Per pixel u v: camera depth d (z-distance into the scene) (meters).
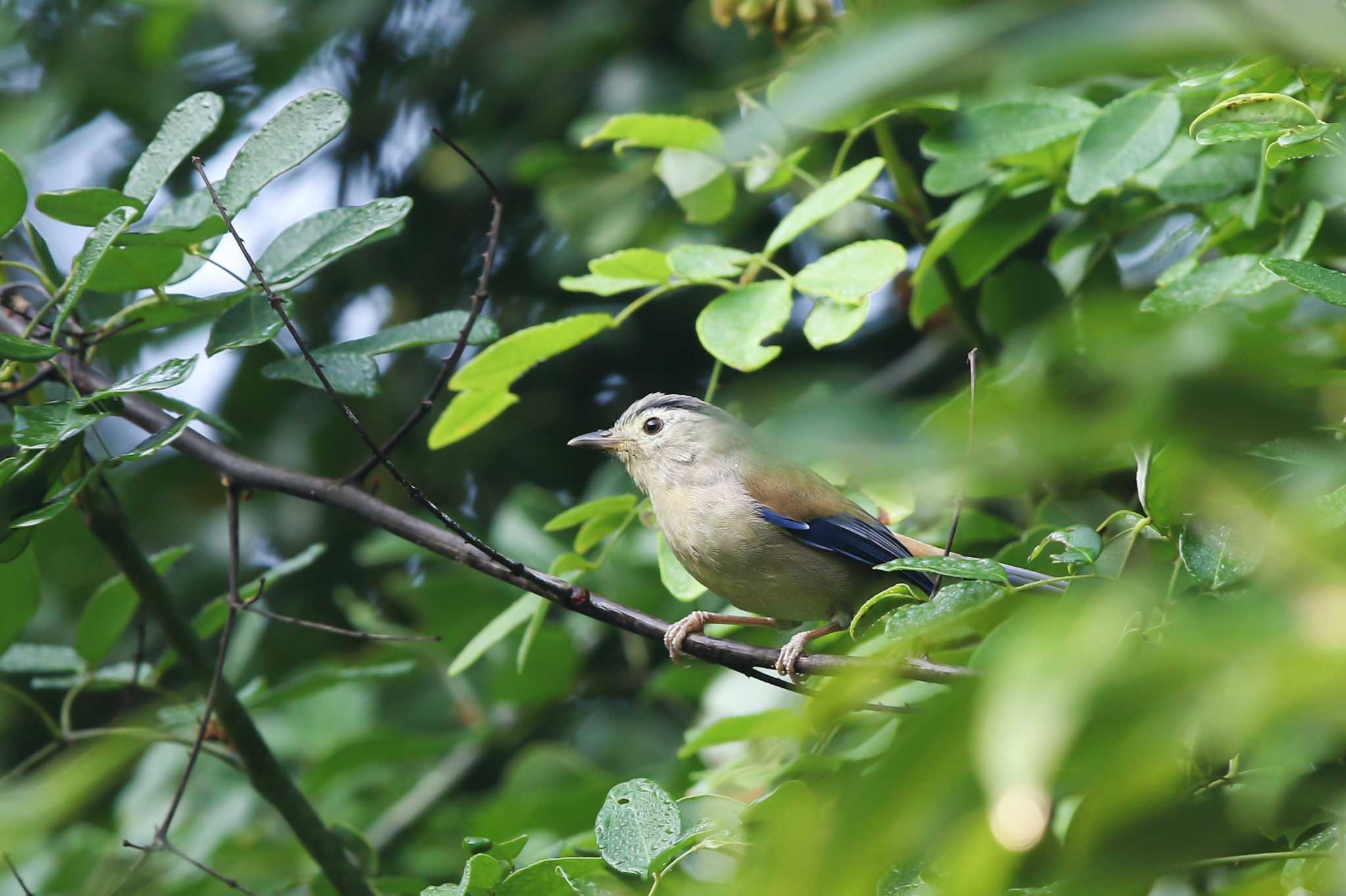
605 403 14.71
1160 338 2.03
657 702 13.16
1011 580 7.77
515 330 14.66
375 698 13.44
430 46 14.65
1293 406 1.96
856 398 2.02
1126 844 2.47
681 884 5.84
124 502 14.88
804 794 5.81
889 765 2.23
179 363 6.78
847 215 12.40
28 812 10.98
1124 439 1.97
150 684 9.56
